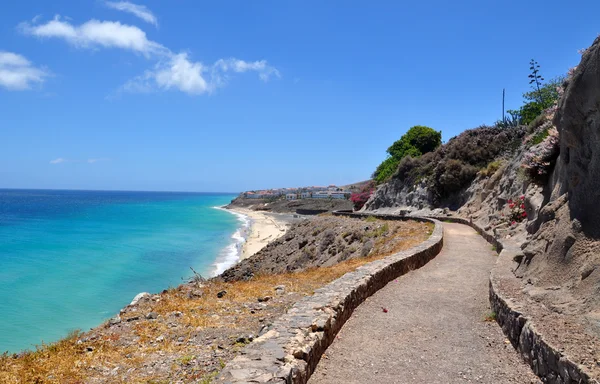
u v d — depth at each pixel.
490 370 6.18
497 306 8.30
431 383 5.77
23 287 25.42
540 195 16.33
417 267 14.79
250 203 169.62
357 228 29.53
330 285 9.75
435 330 8.09
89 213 109.50
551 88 42.38
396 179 53.75
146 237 56.88
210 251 44.94
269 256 34.38
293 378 4.86
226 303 11.54
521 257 9.93
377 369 6.21
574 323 5.95
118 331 9.50
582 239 7.29
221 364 6.68
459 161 42.81
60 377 6.76
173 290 14.30
